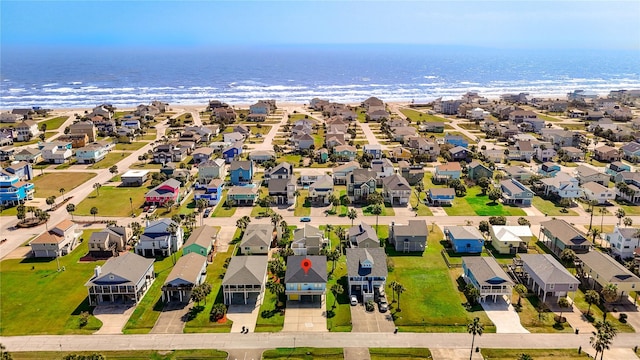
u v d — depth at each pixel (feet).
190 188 485.56
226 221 397.80
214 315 255.70
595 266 290.15
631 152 594.65
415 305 270.05
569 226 341.82
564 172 522.47
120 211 422.00
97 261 326.24
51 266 318.65
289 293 271.08
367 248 301.63
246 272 272.92
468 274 289.12
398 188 440.45
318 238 328.70
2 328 248.32
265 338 239.50
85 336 241.14
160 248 333.01
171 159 593.01
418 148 625.41
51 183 506.89
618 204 437.58
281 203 441.68
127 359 223.71
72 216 409.90
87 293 283.79
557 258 327.67
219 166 499.92
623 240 320.29
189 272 279.90
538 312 262.26
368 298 270.87
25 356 226.17
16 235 370.73
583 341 237.25
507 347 232.53
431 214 415.03
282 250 324.39
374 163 509.35
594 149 636.48
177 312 262.67
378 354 227.81
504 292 268.21
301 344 234.79
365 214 414.62
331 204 439.63
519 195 435.53
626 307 267.59
